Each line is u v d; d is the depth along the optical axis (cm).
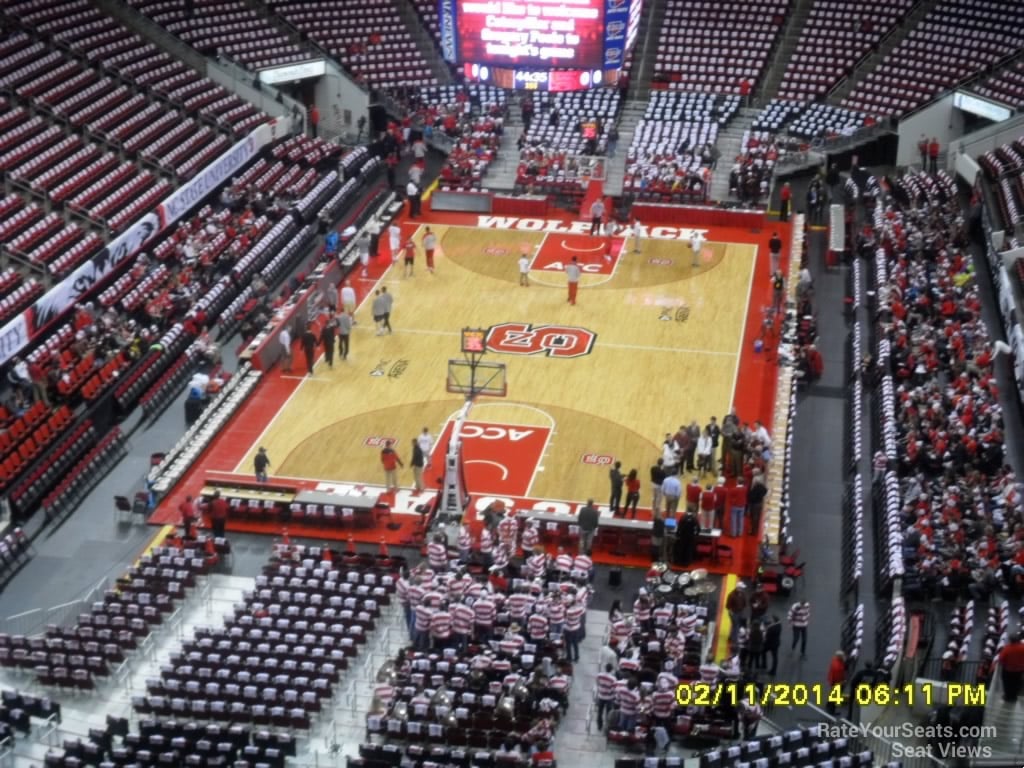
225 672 3238
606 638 3516
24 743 3178
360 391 4722
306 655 3325
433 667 3278
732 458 4075
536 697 3175
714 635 3547
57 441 4319
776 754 2983
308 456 4341
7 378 4609
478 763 2992
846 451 4375
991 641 3272
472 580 3484
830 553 3872
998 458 3978
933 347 4606
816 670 3422
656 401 4656
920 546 3650
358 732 3197
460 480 3969
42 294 4881
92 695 3341
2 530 3978
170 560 3744
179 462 4272
